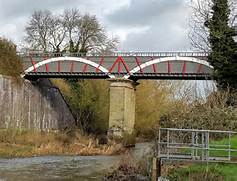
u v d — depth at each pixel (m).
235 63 51.75
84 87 81.06
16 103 63.41
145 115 81.56
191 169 21.41
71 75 70.19
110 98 68.88
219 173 20.44
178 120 33.12
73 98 81.44
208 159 21.17
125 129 68.12
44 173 31.95
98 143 64.75
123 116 68.06
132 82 70.06
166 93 82.38
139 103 81.88
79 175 31.02
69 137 64.50
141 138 79.75
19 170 33.41
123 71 68.44
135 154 35.50
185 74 64.75
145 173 26.59
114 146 55.22
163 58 66.00
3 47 65.88
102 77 71.44
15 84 63.69
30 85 68.56
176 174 21.61
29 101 67.25
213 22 54.25
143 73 67.31
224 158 21.34
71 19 88.50
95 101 80.69
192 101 38.28
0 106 58.94
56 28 89.19
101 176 30.12
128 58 68.31
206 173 20.12
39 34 89.06
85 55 70.56
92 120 80.88
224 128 31.89
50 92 74.56
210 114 32.75
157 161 22.02
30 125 66.81
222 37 53.34
